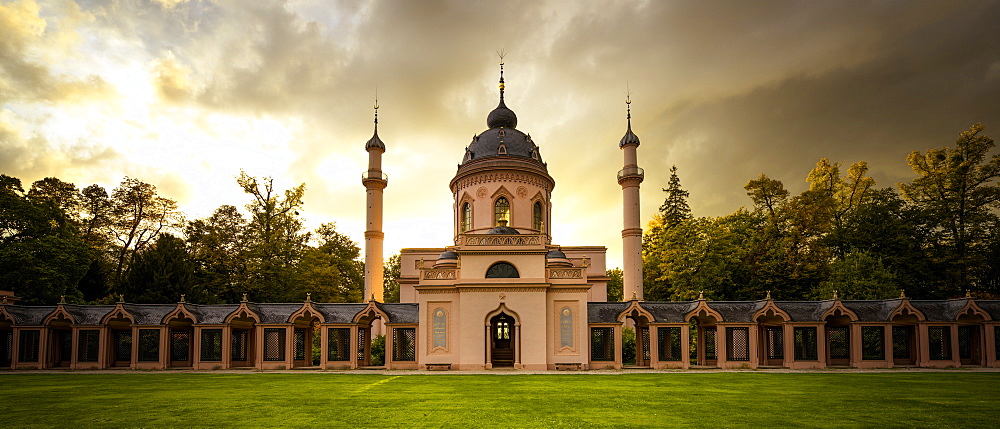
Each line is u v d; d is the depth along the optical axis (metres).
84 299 59.34
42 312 48.38
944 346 46.91
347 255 86.69
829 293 54.75
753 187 72.62
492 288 45.38
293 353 47.69
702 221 66.50
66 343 50.66
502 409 23.59
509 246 46.16
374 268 69.62
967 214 61.09
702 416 21.89
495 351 49.47
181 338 50.53
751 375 39.09
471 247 46.19
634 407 24.12
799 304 47.56
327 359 47.16
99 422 21.05
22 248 51.22
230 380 36.44
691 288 63.56
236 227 70.12
